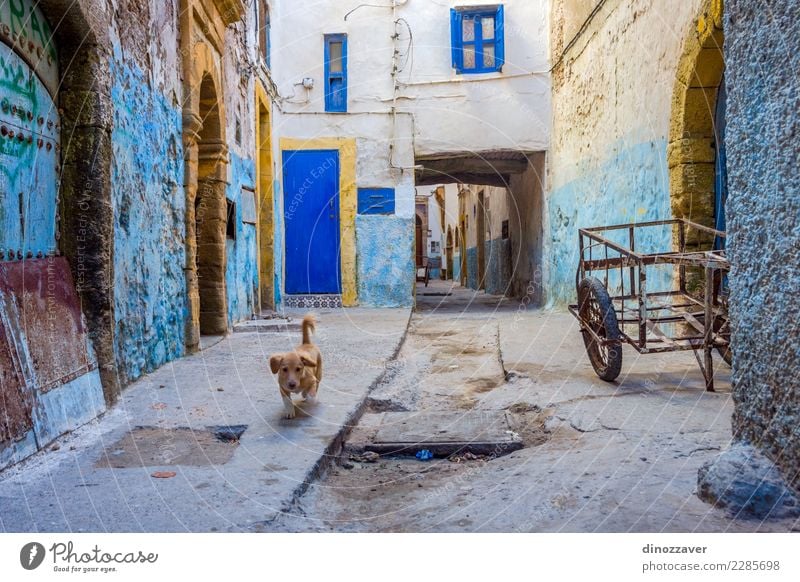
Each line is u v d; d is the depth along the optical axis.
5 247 3.81
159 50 6.21
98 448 3.77
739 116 3.05
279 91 14.09
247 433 4.11
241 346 7.75
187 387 5.34
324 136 14.47
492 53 14.38
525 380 5.90
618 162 9.49
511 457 3.95
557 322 10.59
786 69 2.68
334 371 6.32
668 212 7.59
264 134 12.89
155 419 4.38
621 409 4.61
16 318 3.69
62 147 4.64
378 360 7.00
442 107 14.39
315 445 3.87
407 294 14.50
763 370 2.90
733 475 2.84
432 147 14.49
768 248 2.85
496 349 8.41
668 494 3.00
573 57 11.96
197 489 3.14
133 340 5.48
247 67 10.74
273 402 4.88
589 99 10.98
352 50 14.41
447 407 5.42
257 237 11.71
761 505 2.71
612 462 3.52
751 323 3.00
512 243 17.98
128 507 2.92
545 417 4.71
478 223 23.20
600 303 5.38
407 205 14.50
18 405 3.52
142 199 5.69
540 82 14.10
